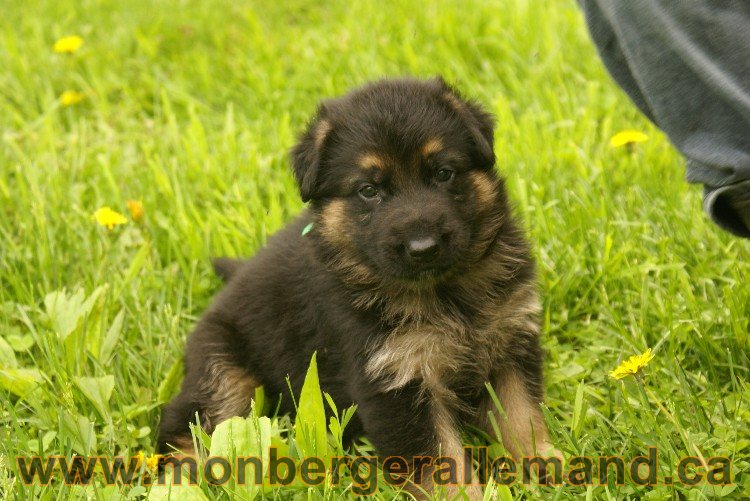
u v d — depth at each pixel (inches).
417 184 54.3
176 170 68.6
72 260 64.2
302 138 55.9
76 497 53.1
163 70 80.4
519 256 55.6
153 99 77.5
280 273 57.4
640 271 59.2
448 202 54.1
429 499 52.3
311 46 80.0
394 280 54.4
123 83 77.3
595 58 74.1
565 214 62.8
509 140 68.3
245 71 78.0
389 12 81.9
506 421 53.9
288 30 84.2
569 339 58.8
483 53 77.0
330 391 56.0
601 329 58.7
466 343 54.8
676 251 60.2
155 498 51.9
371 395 54.2
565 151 66.6
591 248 60.7
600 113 70.4
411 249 53.0
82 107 77.0
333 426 53.0
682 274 58.4
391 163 54.2
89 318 58.8
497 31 77.4
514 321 55.1
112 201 67.2
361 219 54.7
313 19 87.4
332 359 55.7
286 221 65.5
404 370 53.9
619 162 66.2
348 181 54.9
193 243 63.7
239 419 52.9
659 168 65.2
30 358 59.7
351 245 55.0
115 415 56.9
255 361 57.7
